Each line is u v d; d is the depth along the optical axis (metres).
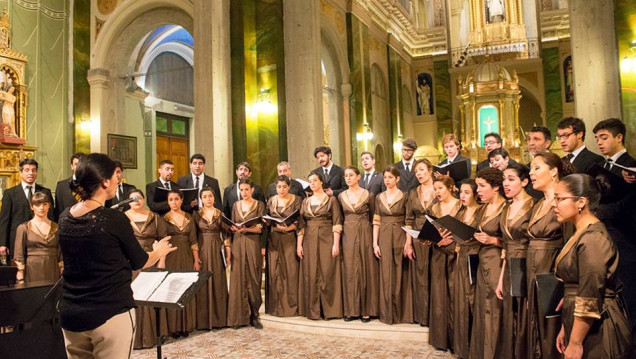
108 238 2.57
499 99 18.34
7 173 8.32
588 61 6.35
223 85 9.41
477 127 18.53
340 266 5.76
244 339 5.39
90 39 11.58
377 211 5.52
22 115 9.90
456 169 5.54
